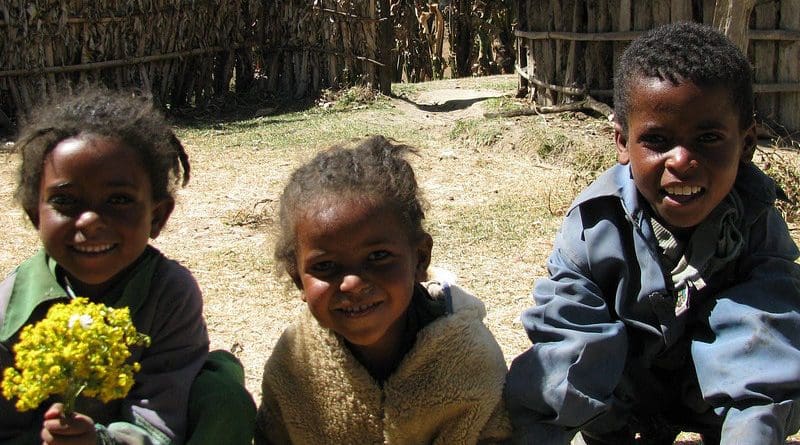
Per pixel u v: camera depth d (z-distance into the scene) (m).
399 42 15.77
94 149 2.43
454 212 6.34
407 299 2.50
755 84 8.32
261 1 11.48
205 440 2.61
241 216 6.31
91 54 10.33
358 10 11.09
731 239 2.71
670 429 3.04
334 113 10.54
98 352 2.10
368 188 2.43
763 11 8.24
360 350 2.63
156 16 10.65
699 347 2.71
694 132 2.54
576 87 9.18
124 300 2.62
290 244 2.51
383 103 10.91
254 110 11.13
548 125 8.71
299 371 2.69
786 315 2.63
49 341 2.09
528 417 2.69
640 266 2.76
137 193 2.50
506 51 15.49
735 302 2.68
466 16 15.70
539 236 5.75
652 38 2.65
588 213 2.84
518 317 4.43
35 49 9.88
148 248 2.73
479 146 8.50
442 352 2.59
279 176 7.59
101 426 2.43
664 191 2.60
